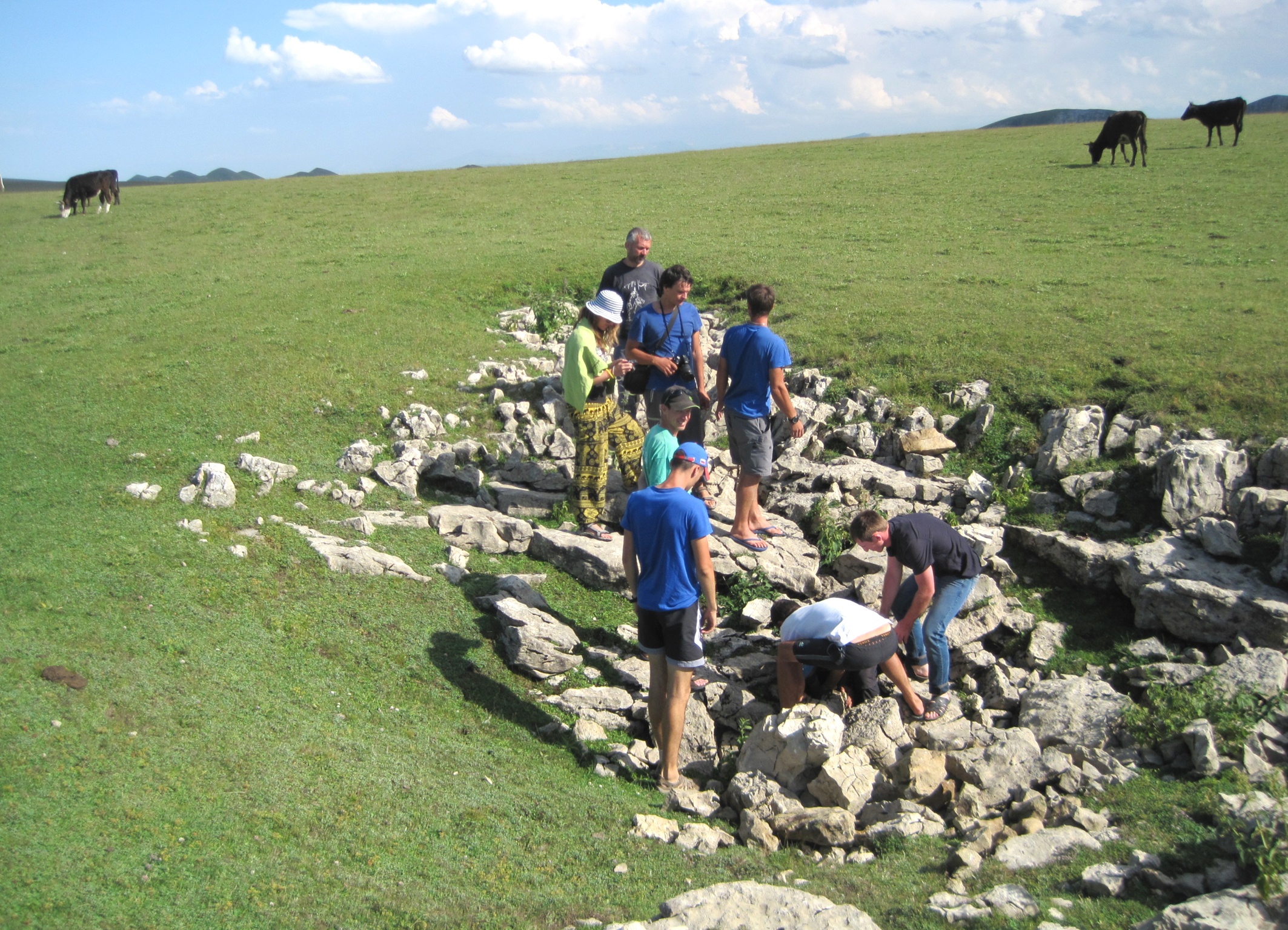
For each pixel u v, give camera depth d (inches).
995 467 398.0
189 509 333.4
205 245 932.0
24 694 205.6
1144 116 1088.8
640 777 249.6
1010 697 285.4
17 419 420.5
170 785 190.5
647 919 176.7
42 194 1720.0
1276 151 1149.1
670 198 1093.1
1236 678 262.8
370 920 166.7
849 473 393.4
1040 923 170.2
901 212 897.5
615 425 361.1
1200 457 342.3
